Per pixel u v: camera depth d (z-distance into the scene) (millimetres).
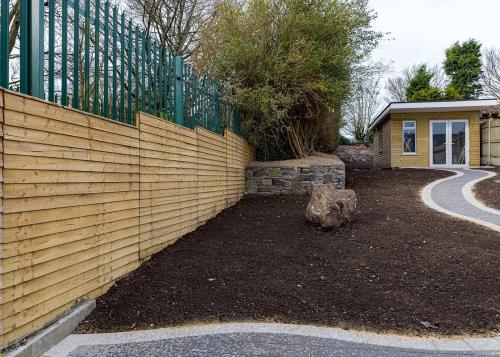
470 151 14305
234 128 7324
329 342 2242
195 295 2893
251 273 3375
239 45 7156
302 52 7465
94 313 2566
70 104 2824
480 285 3148
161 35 10672
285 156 9023
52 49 2439
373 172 11664
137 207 3365
